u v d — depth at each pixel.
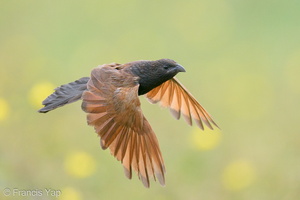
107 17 22.30
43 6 22.02
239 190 13.66
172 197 13.52
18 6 21.72
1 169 12.67
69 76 18.84
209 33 22.12
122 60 20.19
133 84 9.35
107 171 13.77
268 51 21.56
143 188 13.57
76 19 22.00
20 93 16.62
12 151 13.83
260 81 18.92
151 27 22.19
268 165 14.47
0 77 17.03
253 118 17.20
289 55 21.36
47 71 18.38
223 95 18.45
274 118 17.19
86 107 8.91
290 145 15.28
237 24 22.66
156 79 10.14
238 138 15.76
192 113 10.94
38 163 13.62
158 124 16.06
